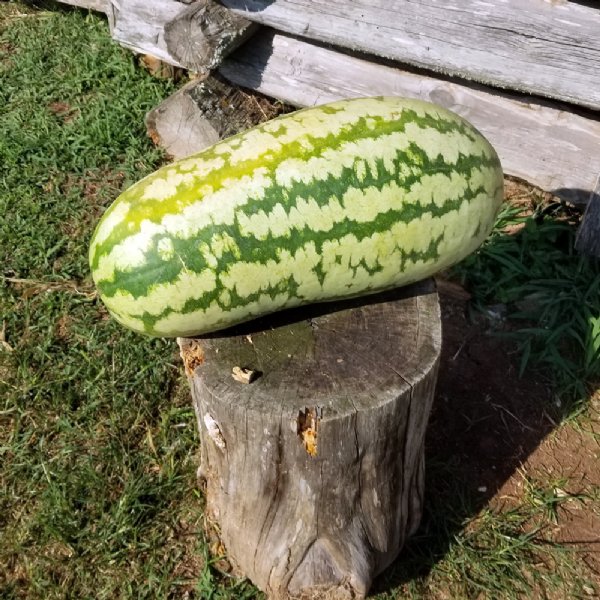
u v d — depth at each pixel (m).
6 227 1.24
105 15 1.73
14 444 0.98
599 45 1.05
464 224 0.75
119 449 0.98
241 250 0.67
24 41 1.65
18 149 1.38
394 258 0.72
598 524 0.93
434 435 1.01
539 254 1.18
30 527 0.91
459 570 0.88
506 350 1.11
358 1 1.18
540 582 0.87
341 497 0.77
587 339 1.06
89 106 1.50
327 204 0.68
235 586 0.87
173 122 1.36
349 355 0.75
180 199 0.66
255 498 0.78
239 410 0.70
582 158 1.18
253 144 0.69
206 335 0.77
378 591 0.87
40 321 1.13
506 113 1.21
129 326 0.72
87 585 0.87
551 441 1.01
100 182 1.35
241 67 1.37
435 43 1.17
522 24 1.09
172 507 0.94
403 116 0.73
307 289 0.71
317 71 1.33
